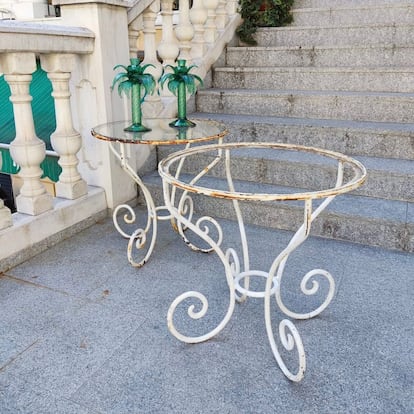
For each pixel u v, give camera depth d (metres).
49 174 3.15
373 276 2.08
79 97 2.68
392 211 2.41
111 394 1.38
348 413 1.30
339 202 2.55
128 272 2.16
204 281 2.07
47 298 1.92
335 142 2.91
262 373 1.47
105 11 2.50
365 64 3.54
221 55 3.99
